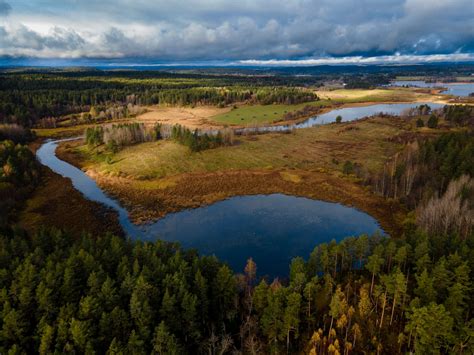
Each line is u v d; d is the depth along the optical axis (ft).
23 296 125.18
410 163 308.40
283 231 243.60
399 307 144.15
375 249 156.66
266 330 131.23
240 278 168.66
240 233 240.94
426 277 133.59
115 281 140.36
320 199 294.46
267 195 304.71
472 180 228.63
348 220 258.16
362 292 137.28
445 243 166.30
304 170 358.64
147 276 138.41
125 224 254.06
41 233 174.91
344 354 125.49
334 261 165.58
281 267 201.05
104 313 120.06
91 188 322.96
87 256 144.77
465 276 131.64
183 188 316.81
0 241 163.02
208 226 251.19
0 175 290.56
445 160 276.00
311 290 137.90
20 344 117.19
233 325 146.00
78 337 111.86
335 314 128.98
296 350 132.16
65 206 278.05
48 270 138.82
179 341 131.44
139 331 122.42
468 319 132.16
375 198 290.97
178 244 177.27
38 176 341.82
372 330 134.21
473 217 188.85
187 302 130.82
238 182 330.13
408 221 239.91
